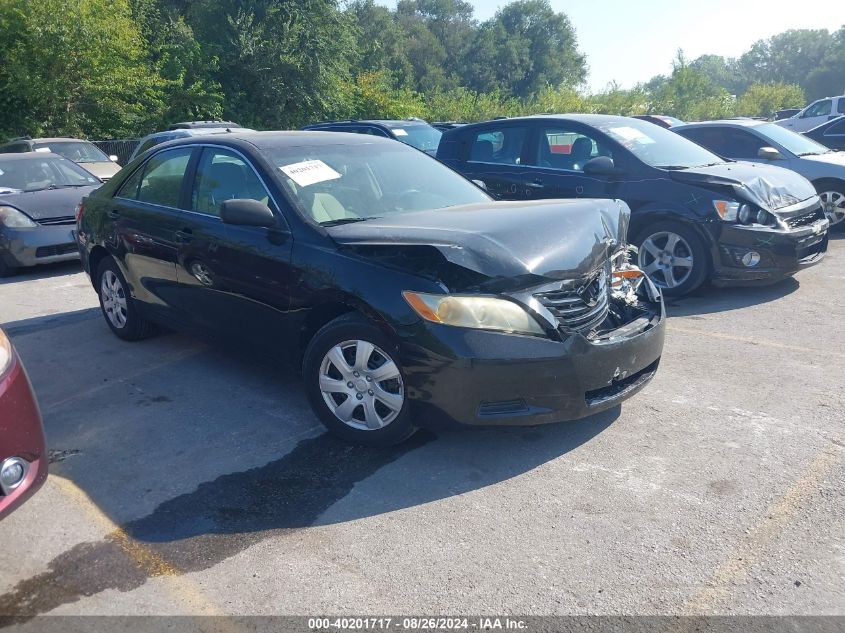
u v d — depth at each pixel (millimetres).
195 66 26609
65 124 21906
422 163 5047
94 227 5738
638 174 6730
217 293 4520
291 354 4145
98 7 21859
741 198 6301
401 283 3465
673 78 41281
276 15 29281
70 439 4066
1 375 2744
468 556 2881
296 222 4027
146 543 3037
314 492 3408
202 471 3645
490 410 3404
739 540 2912
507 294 3365
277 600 2660
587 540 2955
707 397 4332
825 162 9266
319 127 14789
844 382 4480
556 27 76438
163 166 5199
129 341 5797
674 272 6684
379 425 3701
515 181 7512
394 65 64750
